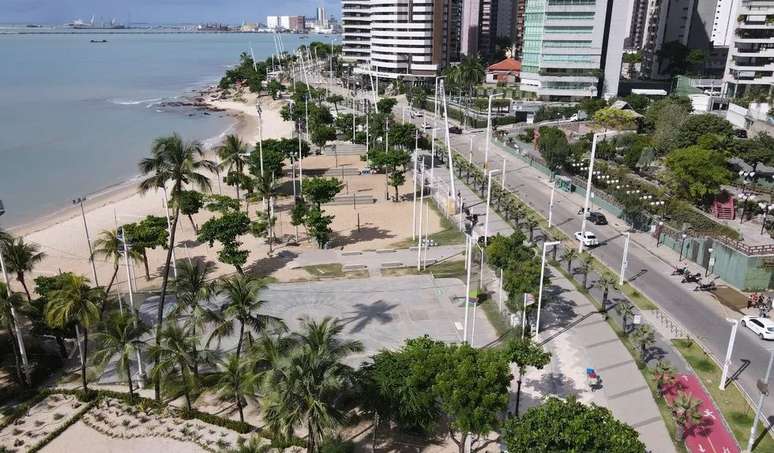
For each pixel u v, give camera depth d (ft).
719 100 587.27
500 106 654.53
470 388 120.37
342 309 211.00
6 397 162.71
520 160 450.71
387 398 131.34
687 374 169.58
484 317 204.95
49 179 417.69
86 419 154.51
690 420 148.46
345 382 131.64
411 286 230.27
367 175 419.13
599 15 653.30
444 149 469.98
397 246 278.46
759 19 569.23
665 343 186.39
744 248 227.61
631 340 187.42
